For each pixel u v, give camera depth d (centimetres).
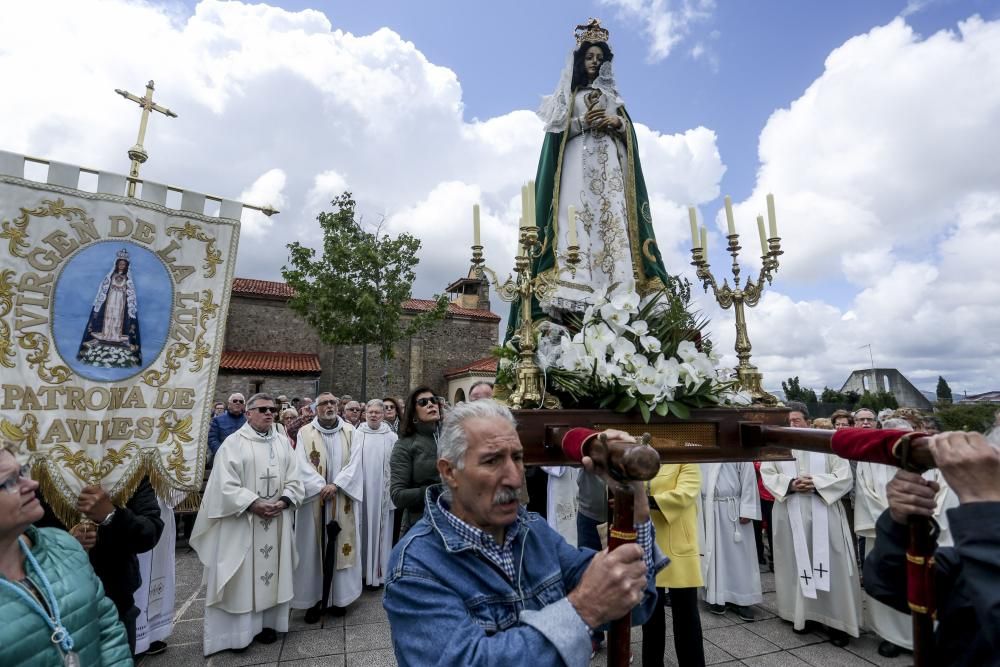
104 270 283
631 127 391
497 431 179
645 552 178
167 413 293
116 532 293
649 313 298
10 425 255
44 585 193
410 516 457
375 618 538
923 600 145
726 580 526
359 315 1755
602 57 388
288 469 502
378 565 626
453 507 187
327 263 1777
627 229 374
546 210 381
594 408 238
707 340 312
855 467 512
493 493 173
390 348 1841
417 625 152
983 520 126
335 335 1747
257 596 462
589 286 329
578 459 158
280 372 2102
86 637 199
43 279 268
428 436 475
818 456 495
